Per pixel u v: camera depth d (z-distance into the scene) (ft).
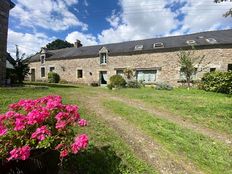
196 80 68.44
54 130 10.17
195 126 24.34
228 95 47.80
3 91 33.63
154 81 77.61
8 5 44.32
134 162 14.47
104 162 13.62
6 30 43.73
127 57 82.64
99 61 88.48
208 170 14.82
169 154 16.67
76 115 11.13
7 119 10.35
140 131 21.13
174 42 78.84
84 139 9.81
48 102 11.43
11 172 8.93
